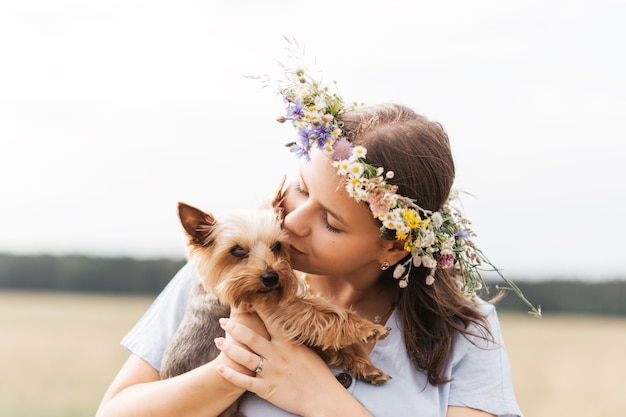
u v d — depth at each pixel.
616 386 15.55
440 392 2.96
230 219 3.30
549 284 34.06
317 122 2.87
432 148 3.01
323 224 2.94
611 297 33.94
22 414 10.99
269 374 2.84
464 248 3.14
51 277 43.62
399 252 3.01
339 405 2.78
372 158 2.91
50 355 18.91
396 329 3.05
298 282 3.26
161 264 42.06
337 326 2.94
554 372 17.45
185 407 2.80
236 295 3.07
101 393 13.28
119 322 27.02
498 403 2.98
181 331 3.26
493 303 3.34
